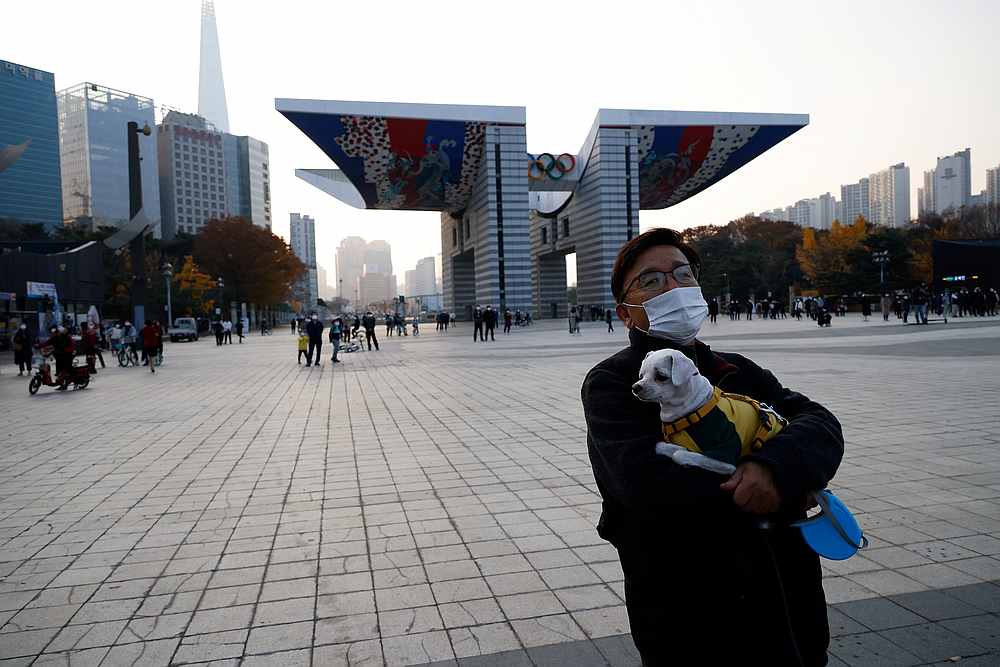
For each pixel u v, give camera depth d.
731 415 1.36
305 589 3.72
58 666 2.94
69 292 35.50
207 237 65.88
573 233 60.97
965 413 8.12
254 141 141.50
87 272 37.97
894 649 2.83
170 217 119.94
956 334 21.83
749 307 48.16
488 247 51.78
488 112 49.38
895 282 57.03
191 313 59.25
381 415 9.81
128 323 21.59
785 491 1.23
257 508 5.31
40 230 61.91
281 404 11.41
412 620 3.30
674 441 1.36
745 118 52.72
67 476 6.52
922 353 15.73
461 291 74.69
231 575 3.95
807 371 12.80
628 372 1.53
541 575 3.82
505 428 8.45
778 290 71.38
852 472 5.67
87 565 4.16
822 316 31.20
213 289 64.69
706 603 1.38
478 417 9.34
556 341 27.36
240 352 28.95
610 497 1.56
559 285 75.31
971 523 4.37
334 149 48.41
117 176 100.12
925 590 3.40
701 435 1.33
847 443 6.76
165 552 4.36
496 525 4.72
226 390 13.76
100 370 20.12
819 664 1.41
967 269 45.19
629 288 1.61
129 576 3.97
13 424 9.87
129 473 6.60
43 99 81.56
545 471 6.23
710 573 1.38
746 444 1.35
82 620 3.39
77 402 12.38
